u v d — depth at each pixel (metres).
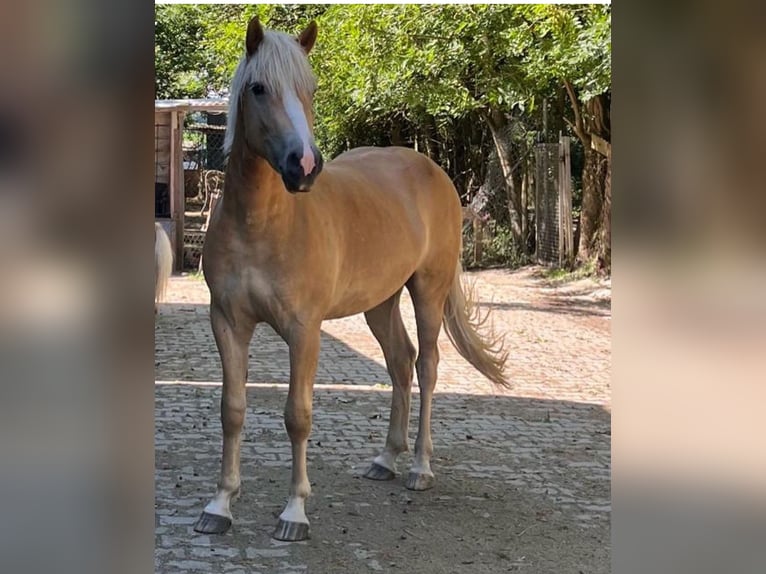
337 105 14.74
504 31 9.70
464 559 3.34
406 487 4.16
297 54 2.97
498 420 5.59
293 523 3.43
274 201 3.14
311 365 3.35
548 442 5.11
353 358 7.54
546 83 10.99
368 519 3.72
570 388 6.66
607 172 12.50
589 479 4.43
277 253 3.20
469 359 4.43
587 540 3.59
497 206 16.00
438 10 10.05
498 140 15.42
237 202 3.15
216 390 6.06
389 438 4.30
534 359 7.77
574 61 9.09
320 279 3.31
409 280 4.26
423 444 4.21
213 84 23.84
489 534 3.62
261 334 8.70
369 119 16.17
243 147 3.06
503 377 4.50
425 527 3.66
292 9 12.30
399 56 10.52
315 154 2.85
